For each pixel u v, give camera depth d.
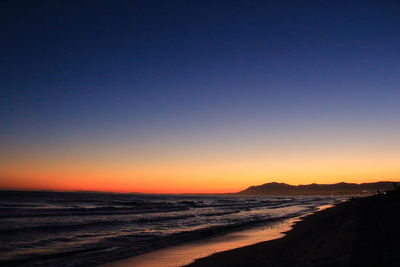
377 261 8.45
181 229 23.55
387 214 22.03
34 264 12.17
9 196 88.00
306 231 20.12
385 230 13.99
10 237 17.95
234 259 12.02
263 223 27.75
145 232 21.58
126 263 12.30
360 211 28.95
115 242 17.33
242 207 61.81
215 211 46.97
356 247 10.54
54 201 66.31
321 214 35.31
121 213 38.25
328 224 22.27
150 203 68.31
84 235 19.69
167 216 35.28
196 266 11.28
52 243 16.73
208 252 14.36
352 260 8.70
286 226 24.92
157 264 12.03
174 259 12.88
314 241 14.38
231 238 18.95
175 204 69.25
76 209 40.88
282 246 14.21
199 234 20.59
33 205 49.62
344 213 30.41
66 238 18.38
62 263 12.35
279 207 61.25
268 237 19.03
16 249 14.95
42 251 14.62
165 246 16.17
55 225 23.12
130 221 28.34
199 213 41.75
